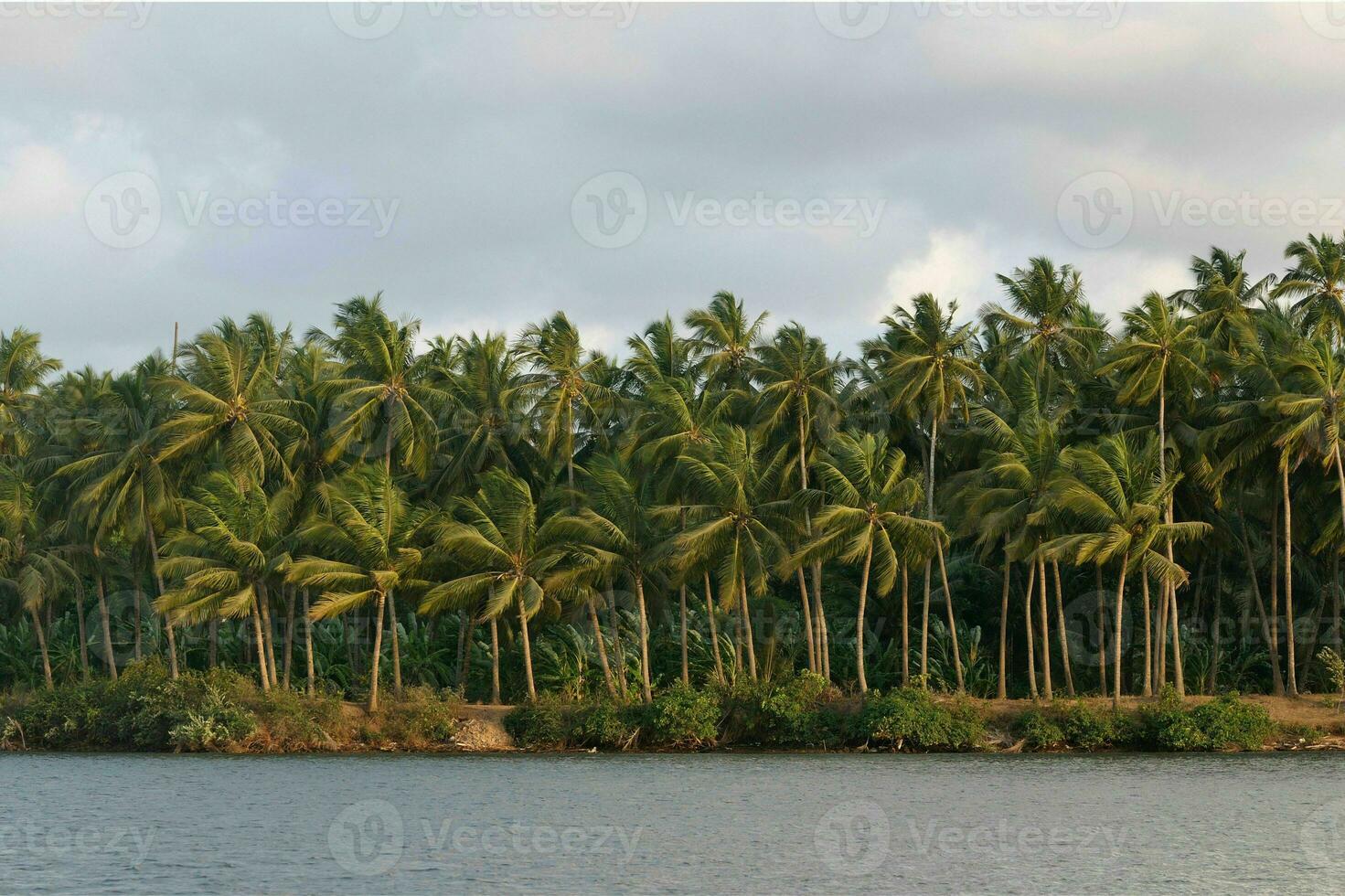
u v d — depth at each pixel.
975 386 72.81
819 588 71.19
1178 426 68.12
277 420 68.62
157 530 71.62
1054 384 72.88
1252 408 65.56
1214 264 73.06
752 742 67.25
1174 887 37.25
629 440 71.94
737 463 65.56
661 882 37.97
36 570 71.25
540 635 75.12
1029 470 65.50
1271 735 65.19
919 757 63.09
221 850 41.94
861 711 65.81
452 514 71.00
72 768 59.91
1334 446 64.38
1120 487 62.78
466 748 66.25
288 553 65.69
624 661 71.69
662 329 75.25
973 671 72.50
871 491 64.94
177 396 66.44
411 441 69.94
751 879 38.44
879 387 71.56
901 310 71.12
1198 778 55.81
